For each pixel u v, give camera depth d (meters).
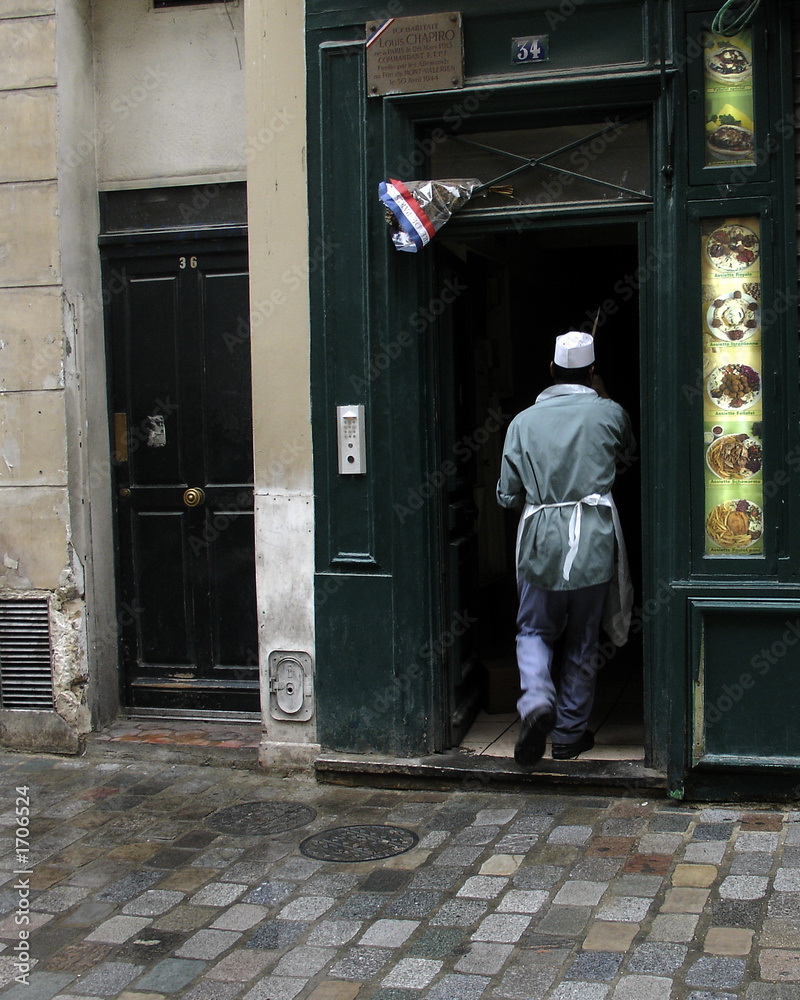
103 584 5.77
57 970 3.35
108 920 3.68
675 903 3.57
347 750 5.04
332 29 4.82
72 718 5.55
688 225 4.46
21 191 5.45
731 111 4.41
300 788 4.96
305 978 3.24
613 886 3.73
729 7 4.34
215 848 4.28
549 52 4.61
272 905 3.74
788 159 4.36
